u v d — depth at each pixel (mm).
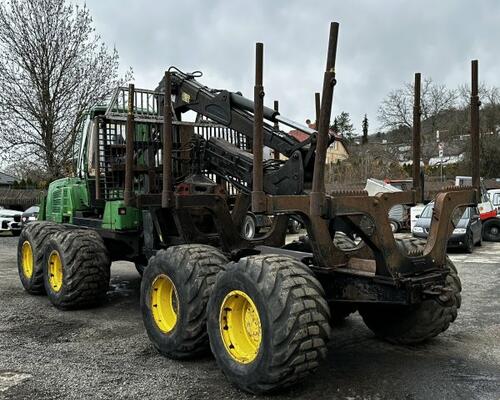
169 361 4902
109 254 7105
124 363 4852
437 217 4531
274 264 3986
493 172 37062
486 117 39375
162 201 5551
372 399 3973
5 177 43969
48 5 20234
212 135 7039
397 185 20188
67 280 6742
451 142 40812
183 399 4012
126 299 7699
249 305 4145
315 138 5031
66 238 6906
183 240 5969
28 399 4012
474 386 4234
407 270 4301
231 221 5922
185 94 6477
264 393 4008
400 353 5109
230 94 5977
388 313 5340
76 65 20641
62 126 20641
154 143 6875
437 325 5066
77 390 4188
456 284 4984
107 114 6691
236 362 4125
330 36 3896
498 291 8391
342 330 5945
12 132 20406
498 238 17469
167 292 5094
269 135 5430
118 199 6980
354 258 4711
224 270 4363
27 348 5312
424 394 4066
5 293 8172
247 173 6039
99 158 6895
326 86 3957
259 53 4129
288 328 3723
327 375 4488
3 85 20188
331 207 4086
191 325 4664
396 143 43875
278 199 4121
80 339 5648
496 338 5633
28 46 20250
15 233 19625
